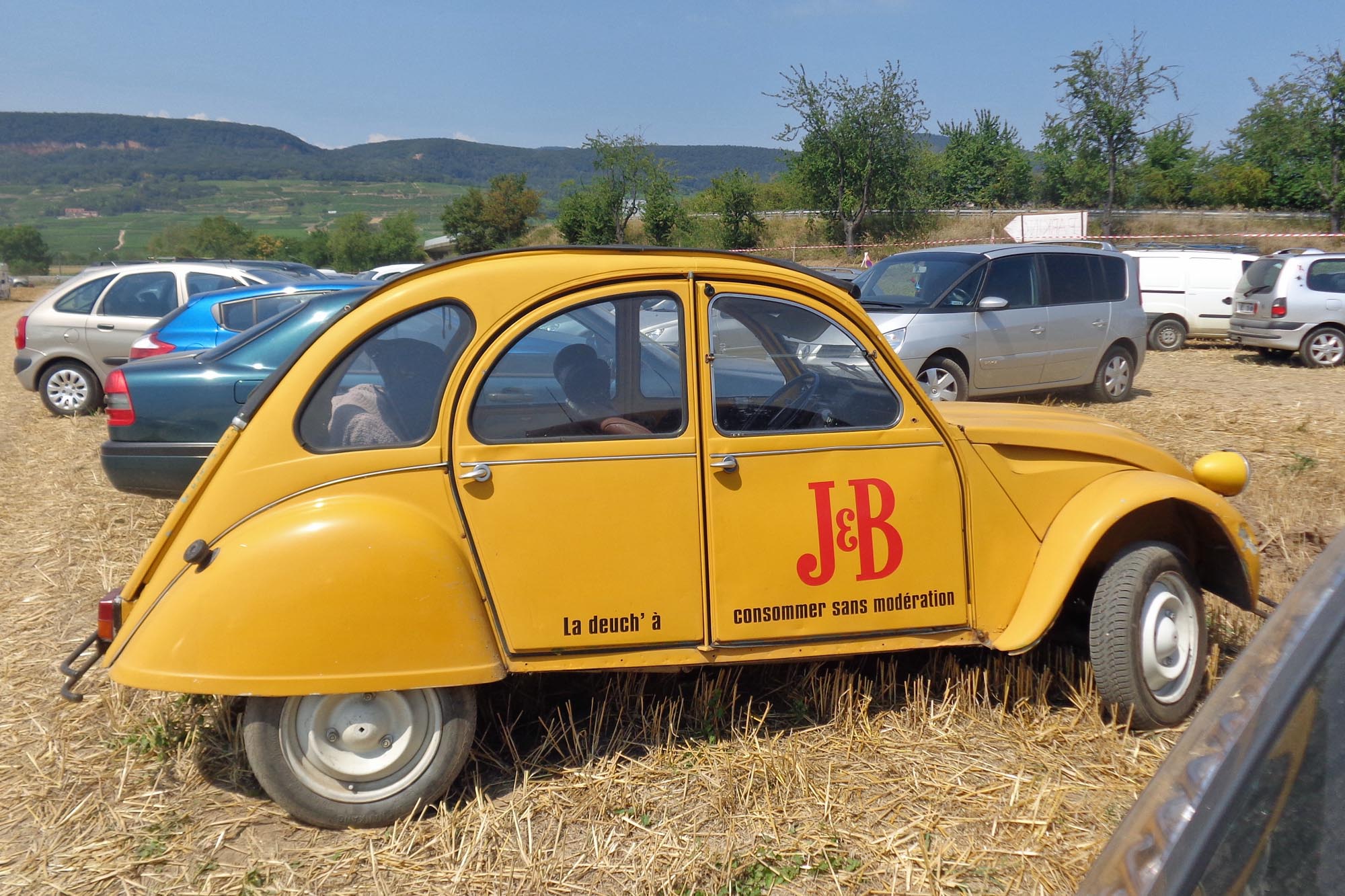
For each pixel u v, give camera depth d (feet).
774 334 11.98
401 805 11.19
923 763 12.28
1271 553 20.17
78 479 28.09
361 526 10.68
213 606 10.43
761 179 156.15
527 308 11.31
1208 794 4.54
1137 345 39.47
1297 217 123.65
